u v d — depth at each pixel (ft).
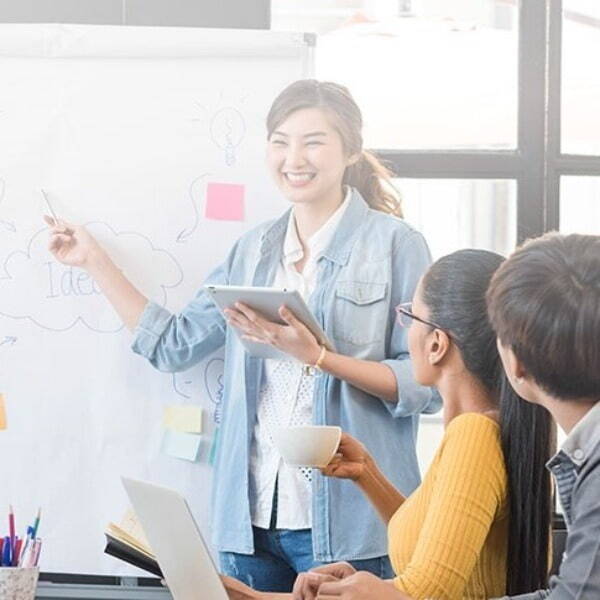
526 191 14.46
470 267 8.61
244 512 12.12
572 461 6.82
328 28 14.61
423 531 7.91
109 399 13.30
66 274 13.33
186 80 13.42
